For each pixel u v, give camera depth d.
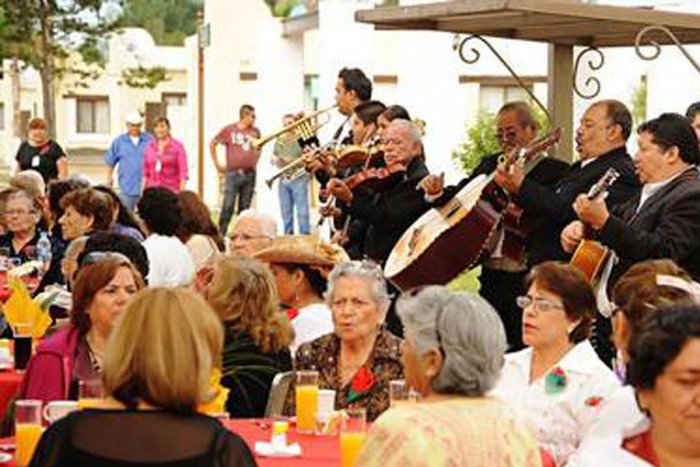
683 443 5.26
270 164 27.20
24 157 23.77
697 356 5.04
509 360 7.54
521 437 5.33
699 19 11.18
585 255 9.35
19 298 9.31
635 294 6.69
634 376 5.20
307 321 8.92
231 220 26.56
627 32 12.01
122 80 41.88
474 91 32.09
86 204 11.99
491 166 11.25
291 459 6.74
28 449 6.57
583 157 10.48
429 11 11.45
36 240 14.17
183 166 27.31
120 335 5.11
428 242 10.74
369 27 23.17
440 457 5.14
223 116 35.88
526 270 10.81
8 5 37.28
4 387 8.79
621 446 5.45
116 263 7.88
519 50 29.42
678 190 9.34
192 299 5.15
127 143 27.78
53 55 38.06
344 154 12.48
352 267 7.83
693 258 9.33
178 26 59.66
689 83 16.66
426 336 5.39
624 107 10.34
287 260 9.12
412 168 11.62
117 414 5.07
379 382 7.75
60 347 7.87
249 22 35.78
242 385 8.06
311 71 35.16
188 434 5.07
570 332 7.41
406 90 24.83
